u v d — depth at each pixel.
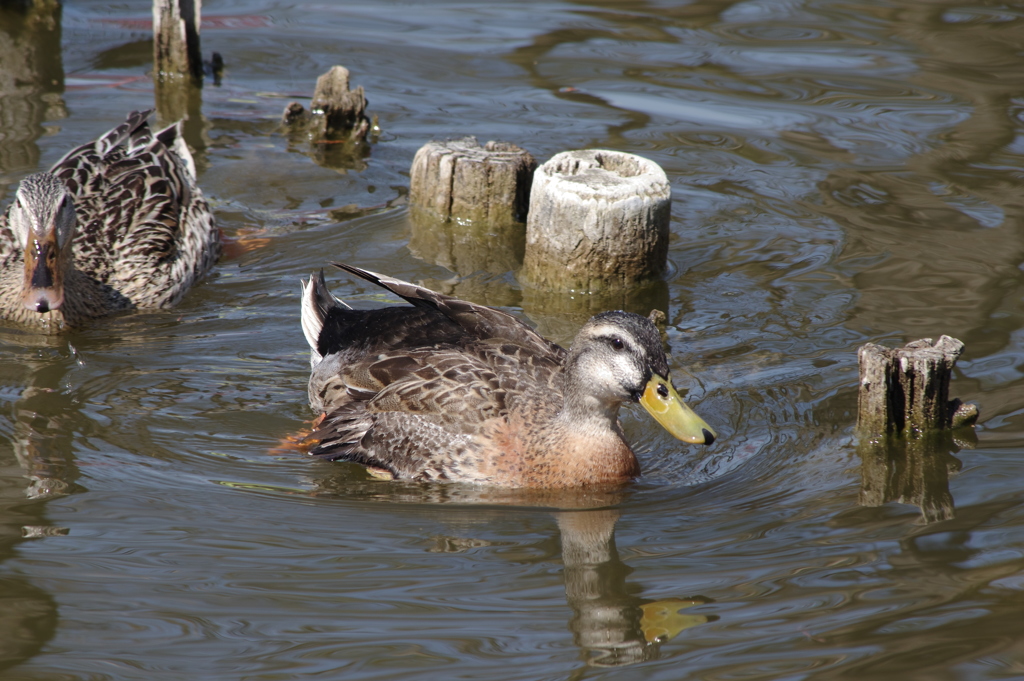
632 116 19.38
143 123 16.84
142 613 8.02
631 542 9.20
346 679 7.30
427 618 8.01
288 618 7.98
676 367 12.16
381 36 22.84
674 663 7.42
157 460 10.44
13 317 13.30
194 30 20.12
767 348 12.56
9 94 19.20
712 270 14.62
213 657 7.51
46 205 12.72
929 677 7.11
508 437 10.43
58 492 9.76
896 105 19.77
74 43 21.67
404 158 17.97
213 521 9.42
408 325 11.61
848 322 13.03
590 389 10.09
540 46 22.53
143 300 13.79
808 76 21.06
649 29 23.59
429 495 10.23
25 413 11.16
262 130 18.62
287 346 12.88
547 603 8.21
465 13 24.36
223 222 15.76
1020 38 22.70
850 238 15.30
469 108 19.64
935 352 10.53
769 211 16.23
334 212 16.16
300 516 9.62
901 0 25.12
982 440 10.62
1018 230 15.27
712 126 19.00
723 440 10.86
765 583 8.38
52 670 7.36
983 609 7.85
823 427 10.98
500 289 14.30
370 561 8.85
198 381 12.02
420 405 10.77
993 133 18.56
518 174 15.88
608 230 13.91
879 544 8.90
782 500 9.78
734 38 23.05
